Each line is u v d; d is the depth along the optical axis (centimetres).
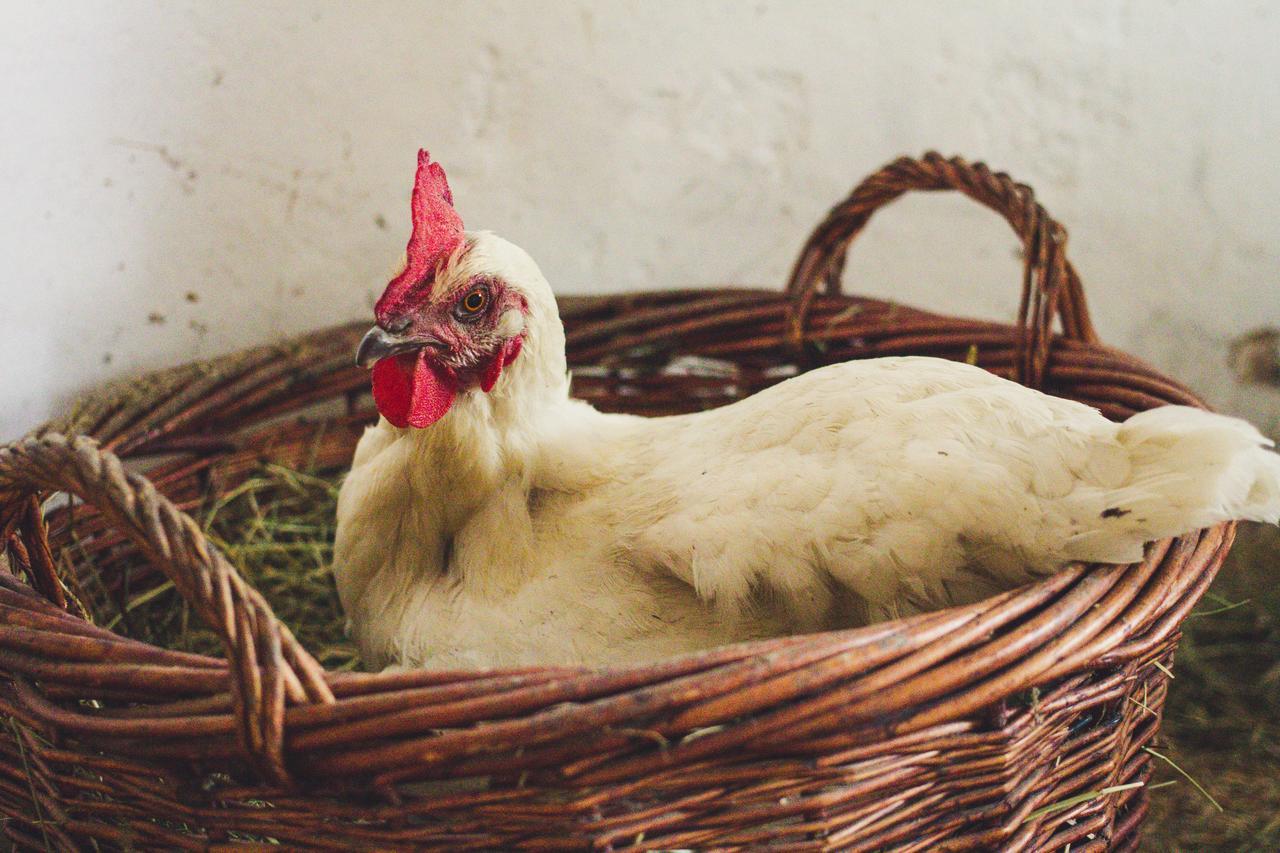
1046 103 118
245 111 104
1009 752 67
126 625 91
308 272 109
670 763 63
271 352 101
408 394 75
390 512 78
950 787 67
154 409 95
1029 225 87
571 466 76
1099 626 68
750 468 72
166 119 101
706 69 113
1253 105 120
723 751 63
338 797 65
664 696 62
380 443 80
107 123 100
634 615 74
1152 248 124
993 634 67
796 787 65
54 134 98
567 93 111
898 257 122
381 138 108
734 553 71
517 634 75
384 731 63
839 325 99
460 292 74
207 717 64
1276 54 119
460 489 76
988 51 116
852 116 117
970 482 68
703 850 65
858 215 97
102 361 104
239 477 100
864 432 71
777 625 72
